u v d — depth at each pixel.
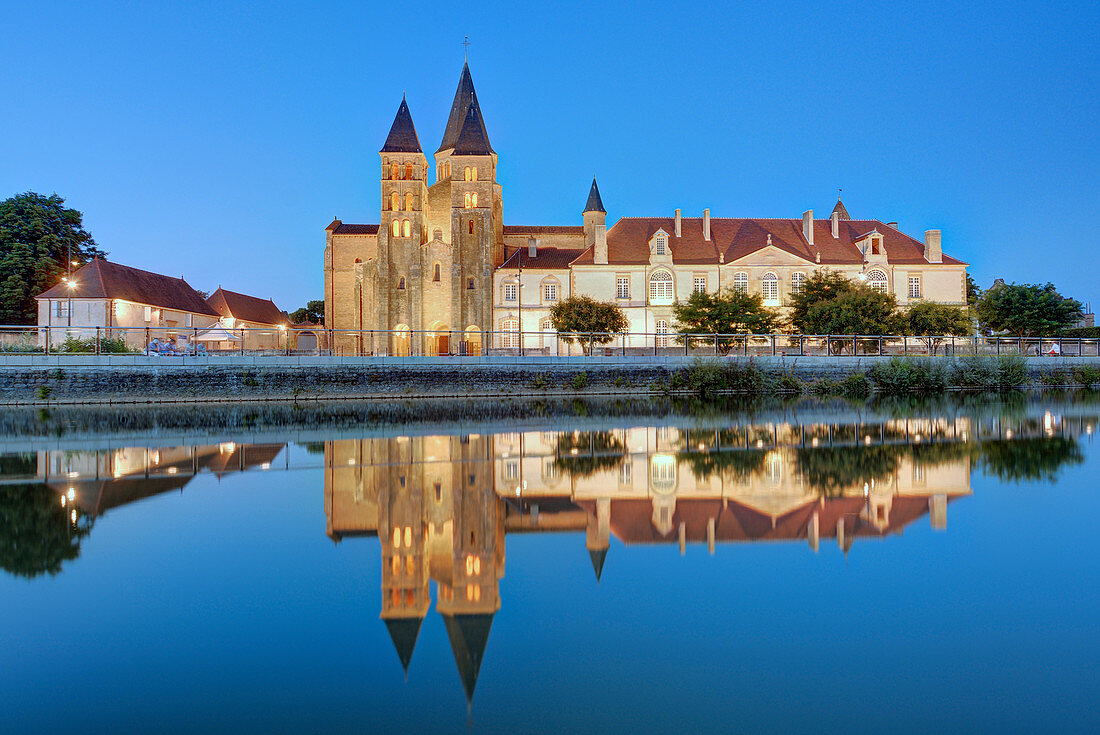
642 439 19.20
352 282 74.19
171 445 18.50
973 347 50.94
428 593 6.96
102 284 53.81
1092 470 13.21
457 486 12.33
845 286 55.16
